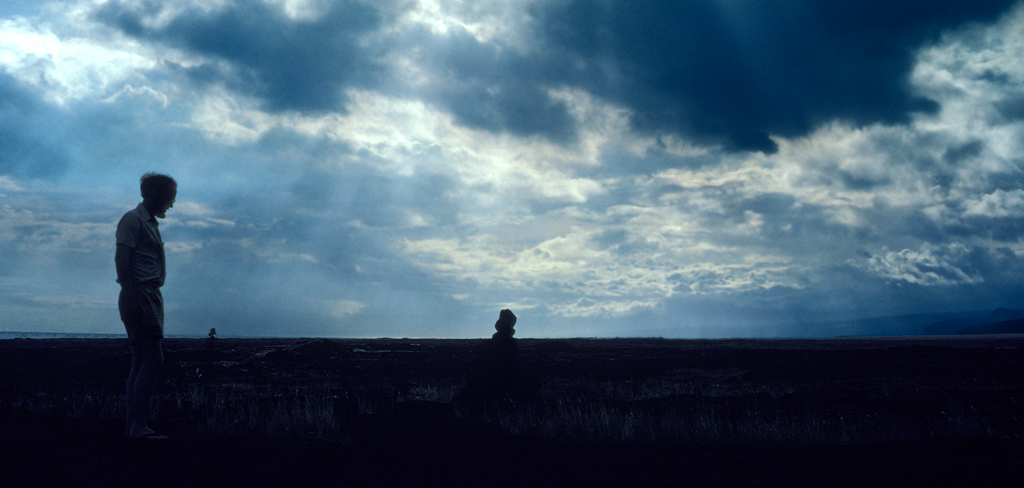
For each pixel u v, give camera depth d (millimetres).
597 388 15086
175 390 12953
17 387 12188
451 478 5621
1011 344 45469
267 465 5621
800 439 7805
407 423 8789
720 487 5480
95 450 5516
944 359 24281
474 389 11797
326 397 11414
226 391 13062
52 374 16125
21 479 4398
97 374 16641
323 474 5473
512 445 7285
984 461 6277
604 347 42875
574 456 6711
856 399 11922
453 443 7312
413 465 6055
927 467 6078
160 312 6309
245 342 48469
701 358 27891
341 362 25359
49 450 5312
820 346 45781
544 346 43750
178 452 5793
